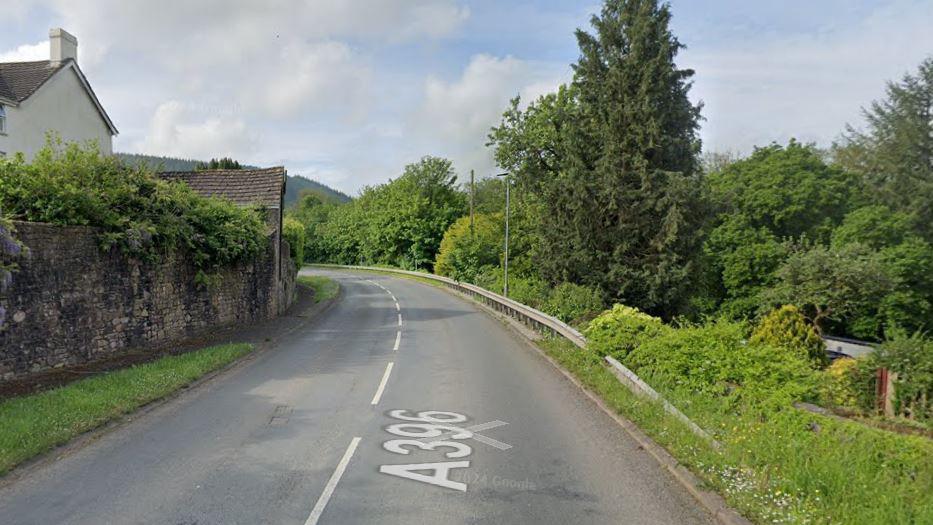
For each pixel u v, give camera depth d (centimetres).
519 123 3191
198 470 614
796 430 657
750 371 891
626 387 971
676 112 2200
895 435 639
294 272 2920
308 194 11538
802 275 2659
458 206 6034
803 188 3575
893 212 3725
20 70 2588
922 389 900
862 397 949
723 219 3672
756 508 498
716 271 3634
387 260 6069
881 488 505
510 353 1437
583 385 1062
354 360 1311
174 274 1480
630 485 588
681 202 2039
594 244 2231
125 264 1276
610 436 755
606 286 2194
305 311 2341
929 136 3991
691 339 1018
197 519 495
